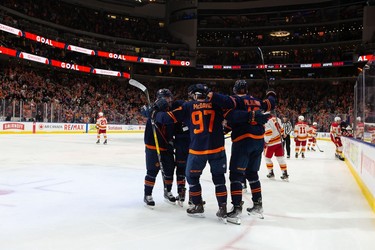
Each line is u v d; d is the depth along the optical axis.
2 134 20.84
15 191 5.79
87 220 4.19
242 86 4.38
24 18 29.22
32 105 22.75
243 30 38.47
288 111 33.09
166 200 5.32
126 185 6.50
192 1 37.78
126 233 3.73
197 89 4.20
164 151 5.00
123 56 34.03
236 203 4.19
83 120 26.22
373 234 3.86
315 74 37.34
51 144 15.80
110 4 35.91
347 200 5.65
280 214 4.68
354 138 9.55
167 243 3.44
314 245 3.48
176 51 36.88
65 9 33.03
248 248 3.36
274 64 36.97
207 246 3.38
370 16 32.84
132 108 33.38
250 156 4.42
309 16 36.59
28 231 3.74
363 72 7.57
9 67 26.88
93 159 10.65
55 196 5.46
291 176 8.28
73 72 33.53
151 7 38.53
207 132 4.13
